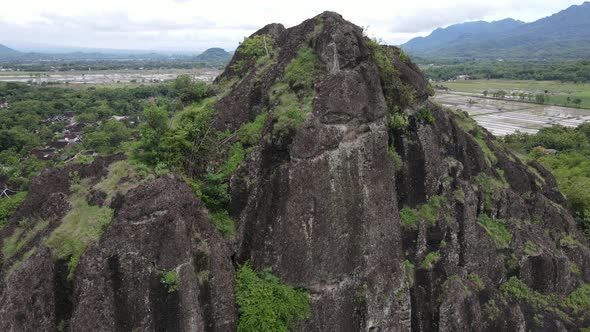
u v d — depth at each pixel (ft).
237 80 98.68
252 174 70.08
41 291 54.75
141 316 54.24
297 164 65.21
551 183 118.11
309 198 65.62
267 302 62.13
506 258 92.27
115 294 53.88
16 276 54.65
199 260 58.70
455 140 93.76
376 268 71.97
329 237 67.05
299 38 82.28
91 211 60.08
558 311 90.38
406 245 79.15
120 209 57.16
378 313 71.61
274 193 65.46
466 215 87.35
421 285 78.74
